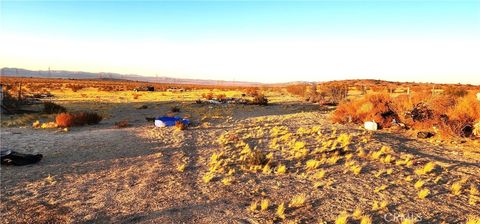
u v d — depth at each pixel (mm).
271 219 7230
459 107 18594
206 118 26109
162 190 9219
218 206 8008
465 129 17672
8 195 8820
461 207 8039
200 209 7828
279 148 14211
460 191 9031
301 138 16219
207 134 18344
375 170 10922
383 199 8469
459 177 10312
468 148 14852
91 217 7426
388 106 22094
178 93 68438
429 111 20016
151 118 25078
